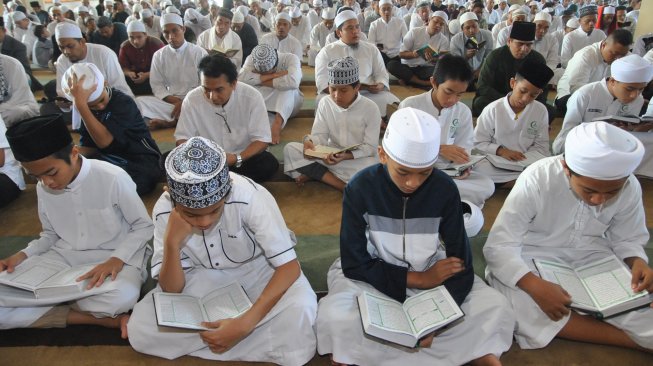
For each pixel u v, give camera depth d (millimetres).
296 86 4590
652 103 3496
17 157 1745
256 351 1796
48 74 7902
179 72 5062
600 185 1611
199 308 1755
